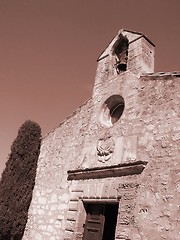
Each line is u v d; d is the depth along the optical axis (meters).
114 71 7.84
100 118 7.21
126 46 7.96
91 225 6.16
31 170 8.98
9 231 8.11
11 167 9.05
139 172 5.30
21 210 8.34
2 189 8.77
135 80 6.60
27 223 8.23
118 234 5.07
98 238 5.79
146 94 6.15
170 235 4.34
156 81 6.09
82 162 6.96
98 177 6.29
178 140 5.00
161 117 5.55
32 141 9.44
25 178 8.82
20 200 8.46
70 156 7.75
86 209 6.48
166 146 5.14
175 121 5.25
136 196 5.12
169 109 5.49
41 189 8.35
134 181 5.31
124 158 5.80
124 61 7.67
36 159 9.28
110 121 7.14
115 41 8.12
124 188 5.45
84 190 6.52
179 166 4.75
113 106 7.27
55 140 8.88
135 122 6.02
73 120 8.41
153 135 5.50
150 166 5.20
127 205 5.20
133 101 6.35
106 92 7.41
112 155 6.17
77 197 6.65
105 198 5.82
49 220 7.33
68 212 6.71
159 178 4.95
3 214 8.27
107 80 7.62
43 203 7.94
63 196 7.21
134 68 6.87
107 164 6.16
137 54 7.04
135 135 5.86
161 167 5.02
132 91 6.52
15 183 8.73
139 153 5.55
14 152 9.24
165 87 5.82
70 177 7.22
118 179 5.72
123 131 6.20
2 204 8.45
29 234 7.89
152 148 5.37
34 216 8.06
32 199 8.56
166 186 4.77
